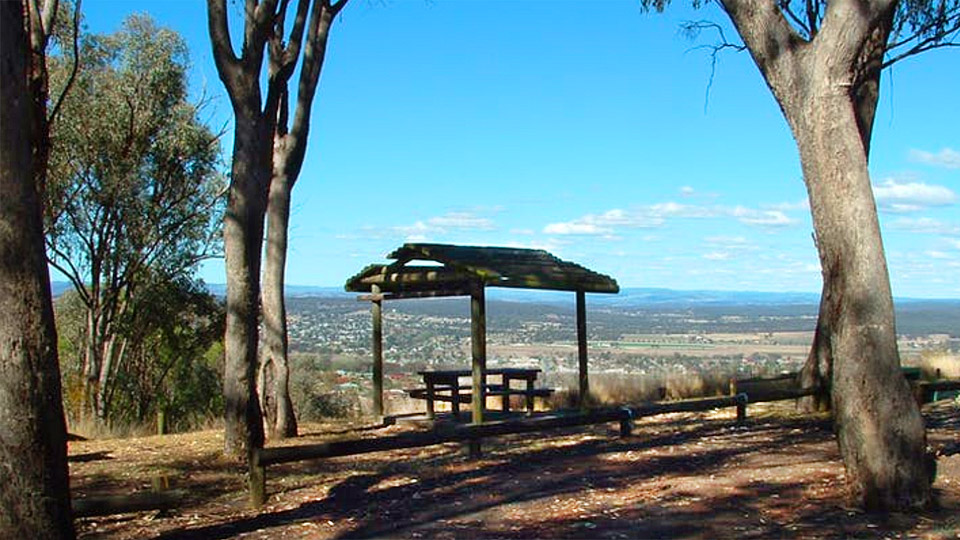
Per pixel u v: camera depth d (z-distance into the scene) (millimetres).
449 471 10969
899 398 7645
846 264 7723
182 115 28969
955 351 25797
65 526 6547
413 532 7926
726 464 10414
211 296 31609
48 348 6477
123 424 19109
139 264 29547
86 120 27281
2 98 6273
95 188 28188
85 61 26828
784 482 9109
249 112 12445
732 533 7332
